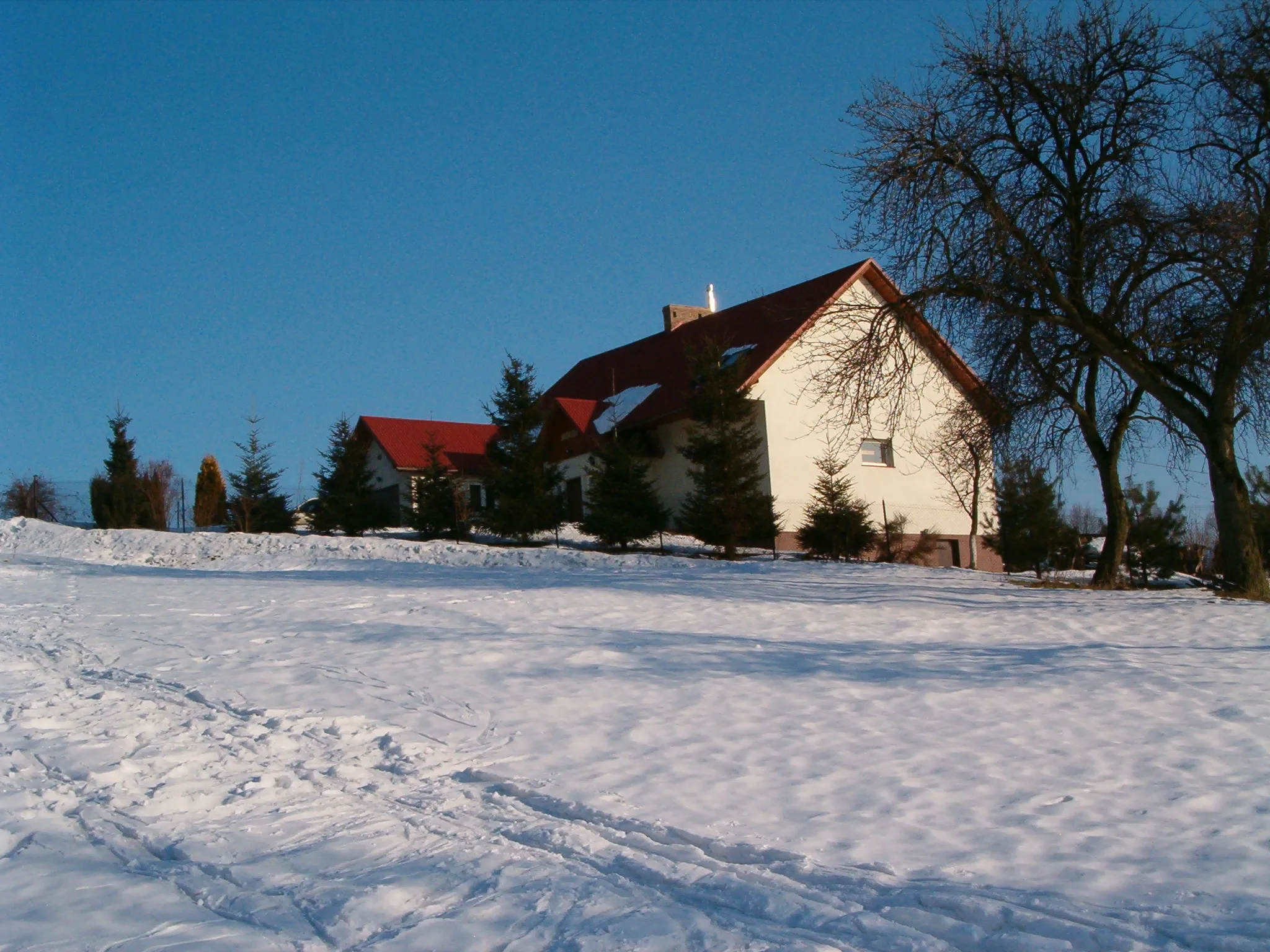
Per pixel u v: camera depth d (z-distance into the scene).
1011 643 14.66
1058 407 21.75
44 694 10.37
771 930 5.11
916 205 18.64
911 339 20.73
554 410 39.56
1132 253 18.84
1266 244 17.81
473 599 18.06
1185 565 39.47
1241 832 6.64
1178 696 10.96
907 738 9.20
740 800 7.37
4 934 4.80
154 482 43.78
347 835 6.54
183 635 14.34
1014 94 19.34
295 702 10.28
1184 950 4.89
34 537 31.47
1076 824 6.85
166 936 4.86
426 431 46.59
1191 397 21.12
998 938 5.01
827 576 23.97
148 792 7.20
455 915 5.23
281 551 29.55
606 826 6.80
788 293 37.16
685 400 31.59
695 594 19.27
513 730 9.42
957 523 36.75
